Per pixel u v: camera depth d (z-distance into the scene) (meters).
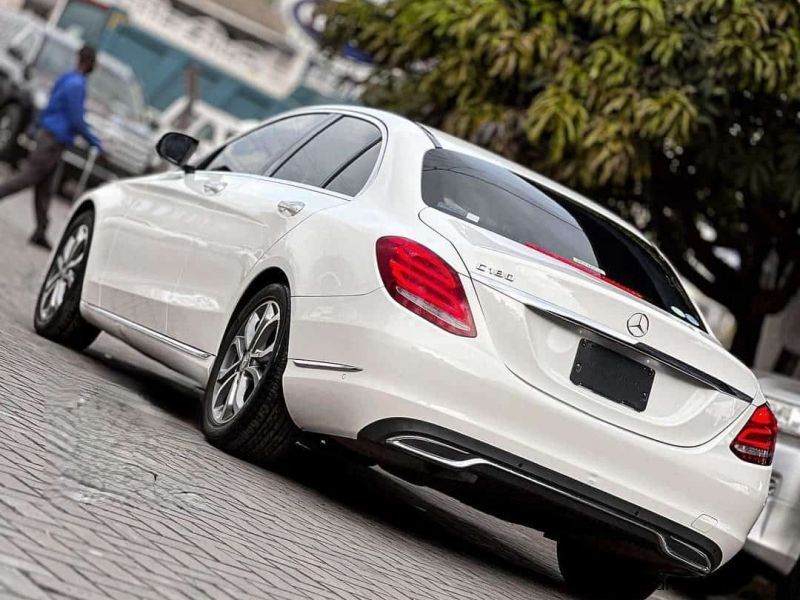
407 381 5.45
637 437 5.68
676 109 11.97
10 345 7.43
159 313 7.24
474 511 8.35
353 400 5.56
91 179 22.03
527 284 5.58
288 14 31.06
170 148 7.88
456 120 12.85
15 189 14.53
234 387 6.39
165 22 30.89
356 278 5.68
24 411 5.46
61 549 3.82
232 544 4.62
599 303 5.64
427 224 5.76
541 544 8.09
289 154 7.08
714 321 28.44
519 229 6.11
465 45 12.89
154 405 7.22
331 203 6.25
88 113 22.00
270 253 6.37
